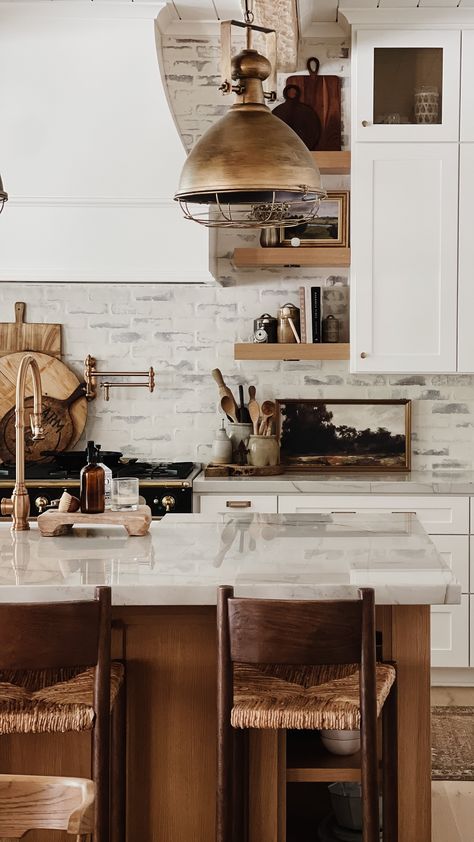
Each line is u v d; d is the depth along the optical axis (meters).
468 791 3.71
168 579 2.48
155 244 4.91
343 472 5.45
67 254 4.92
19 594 2.41
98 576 2.52
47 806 1.61
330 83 5.38
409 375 5.51
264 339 5.32
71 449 5.54
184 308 5.54
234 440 5.41
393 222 5.07
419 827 2.70
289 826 3.04
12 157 4.90
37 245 4.92
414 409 5.52
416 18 4.97
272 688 2.49
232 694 2.33
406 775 2.70
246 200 3.04
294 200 3.02
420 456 5.54
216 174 2.68
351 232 5.11
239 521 3.50
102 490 3.20
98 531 3.27
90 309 5.54
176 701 2.69
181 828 2.71
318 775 2.64
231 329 5.54
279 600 2.28
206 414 5.56
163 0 4.82
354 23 5.00
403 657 2.70
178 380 5.55
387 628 2.71
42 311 5.55
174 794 2.71
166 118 4.89
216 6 5.02
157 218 4.91
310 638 2.27
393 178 5.06
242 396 5.42
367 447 5.52
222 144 2.71
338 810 2.91
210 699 2.69
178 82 5.41
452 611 4.92
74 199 4.90
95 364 5.55
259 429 5.31
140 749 2.70
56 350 5.54
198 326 5.54
